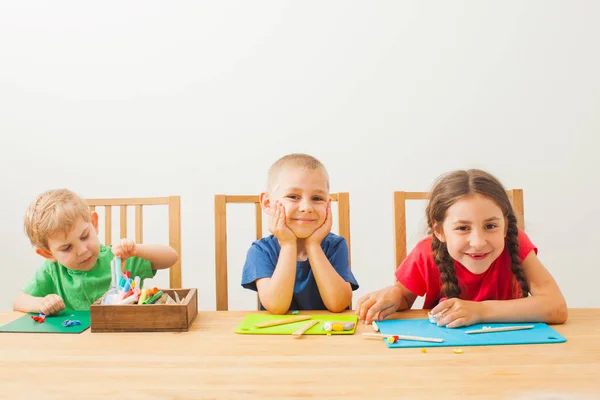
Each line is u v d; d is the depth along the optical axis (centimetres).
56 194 113
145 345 79
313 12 222
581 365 66
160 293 97
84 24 224
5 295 224
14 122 224
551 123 216
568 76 215
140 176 225
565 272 218
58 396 59
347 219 135
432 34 219
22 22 224
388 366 67
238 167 224
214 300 226
